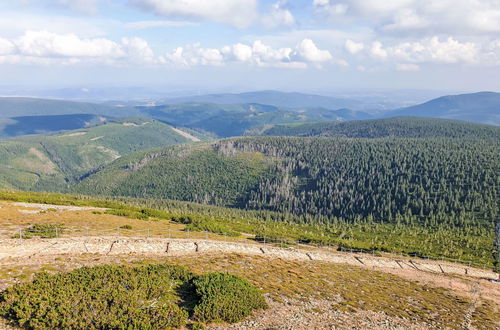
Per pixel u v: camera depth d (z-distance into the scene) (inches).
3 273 1115.9
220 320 1004.6
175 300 1083.3
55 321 800.9
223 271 1561.3
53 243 1654.8
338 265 2298.2
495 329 1378.0
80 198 6235.2
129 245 1825.8
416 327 1250.6
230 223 5374.0
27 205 3164.4
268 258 2073.1
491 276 3043.8
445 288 2078.0
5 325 794.2
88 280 1054.4
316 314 1207.6
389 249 4033.0
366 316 1282.0
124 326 831.7
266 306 1178.0
